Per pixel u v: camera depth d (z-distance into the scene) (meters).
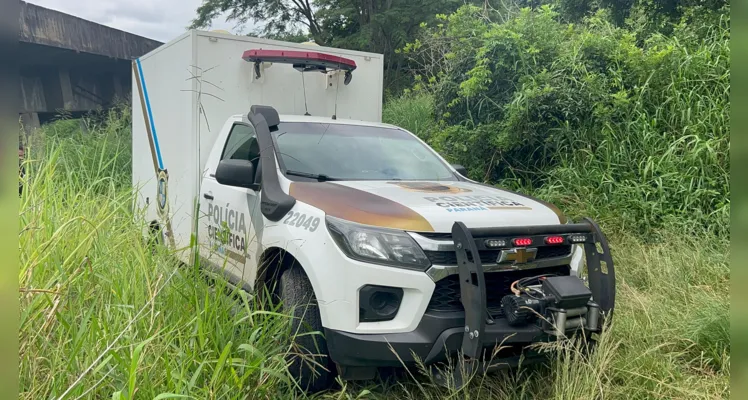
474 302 2.84
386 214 3.10
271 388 2.90
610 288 3.26
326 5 22.95
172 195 5.58
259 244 3.72
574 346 3.10
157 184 6.05
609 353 3.08
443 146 8.11
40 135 3.97
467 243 2.87
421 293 2.94
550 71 7.67
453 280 3.04
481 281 2.82
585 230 3.35
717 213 5.71
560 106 7.12
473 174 7.77
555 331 2.96
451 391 2.88
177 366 2.57
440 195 3.55
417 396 3.27
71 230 3.25
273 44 5.57
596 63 7.50
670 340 3.79
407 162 4.52
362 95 6.20
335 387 3.35
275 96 5.55
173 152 5.57
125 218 3.69
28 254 2.79
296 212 3.47
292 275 3.44
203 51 5.14
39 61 14.17
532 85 7.24
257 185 3.94
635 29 10.06
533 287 3.08
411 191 3.61
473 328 2.83
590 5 12.38
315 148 4.26
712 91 6.89
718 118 6.40
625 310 4.20
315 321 3.23
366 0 21.16
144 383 2.40
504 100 7.89
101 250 3.26
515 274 3.22
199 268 3.24
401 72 19.25
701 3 8.87
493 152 7.71
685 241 5.50
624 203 6.20
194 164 5.11
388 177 4.20
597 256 3.35
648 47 8.34
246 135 4.55
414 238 3.00
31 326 2.51
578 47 7.72
